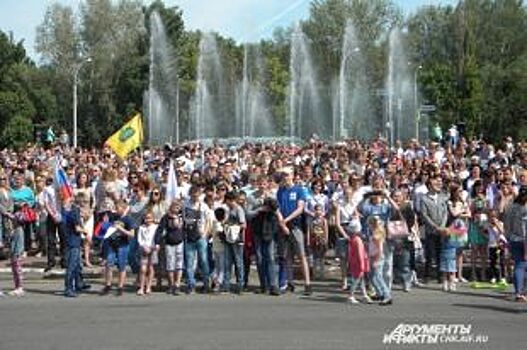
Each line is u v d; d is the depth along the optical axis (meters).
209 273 16.58
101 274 18.89
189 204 16.41
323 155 24.58
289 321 12.80
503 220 16.66
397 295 15.88
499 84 82.19
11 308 14.25
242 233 16.30
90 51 91.75
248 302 15.00
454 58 106.56
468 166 23.38
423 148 28.66
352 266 14.86
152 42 87.00
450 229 16.56
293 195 16.42
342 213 16.97
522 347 10.77
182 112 86.94
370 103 83.56
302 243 16.22
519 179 19.11
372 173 19.58
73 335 11.65
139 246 16.17
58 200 19.06
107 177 18.77
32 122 89.38
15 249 16.05
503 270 17.66
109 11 92.25
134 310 13.98
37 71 95.56
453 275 16.56
